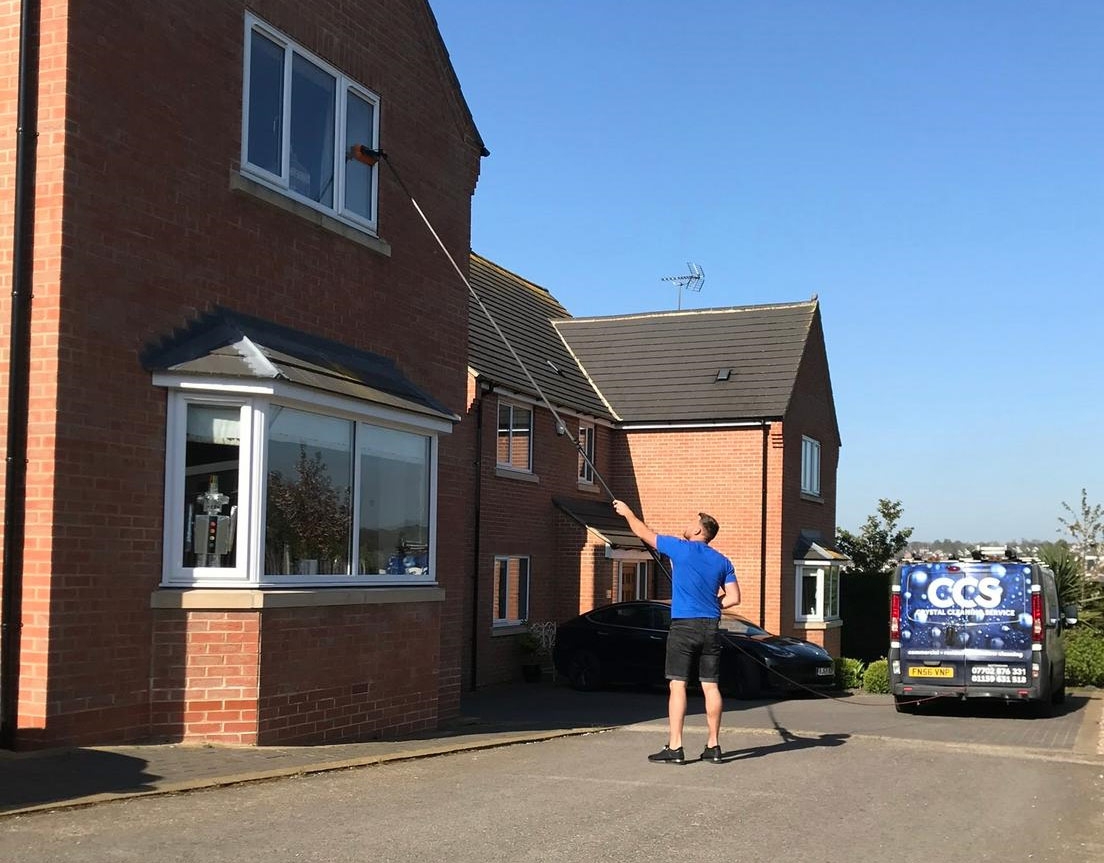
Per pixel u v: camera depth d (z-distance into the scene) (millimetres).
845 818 7309
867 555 35562
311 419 10172
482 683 19906
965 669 15453
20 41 8492
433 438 12062
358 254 11852
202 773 7902
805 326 27344
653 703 17141
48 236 8367
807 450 27391
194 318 9570
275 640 9398
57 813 6633
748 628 19953
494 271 27781
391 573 11375
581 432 24562
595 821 6895
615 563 23750
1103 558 26344
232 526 9344
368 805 7184
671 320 28891
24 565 8242
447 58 13570
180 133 9469
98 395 8594
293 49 10914
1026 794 8531
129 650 8820
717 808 7402
